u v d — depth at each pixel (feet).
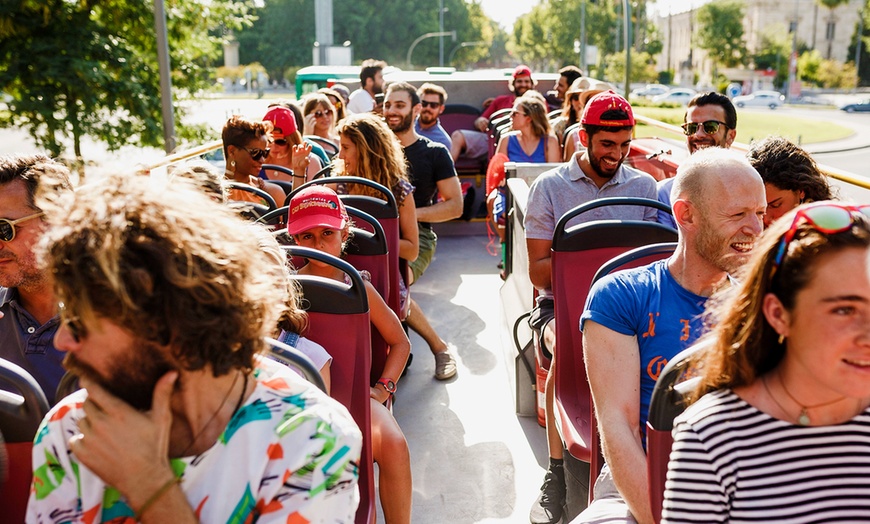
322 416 3.91
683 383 5.31
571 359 9.37
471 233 25.94
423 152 16.98
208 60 58.13
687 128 12.57
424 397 13.97
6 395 5.67
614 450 6.66
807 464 4.25
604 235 9.32
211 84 57.77
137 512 3.62
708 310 5.11
